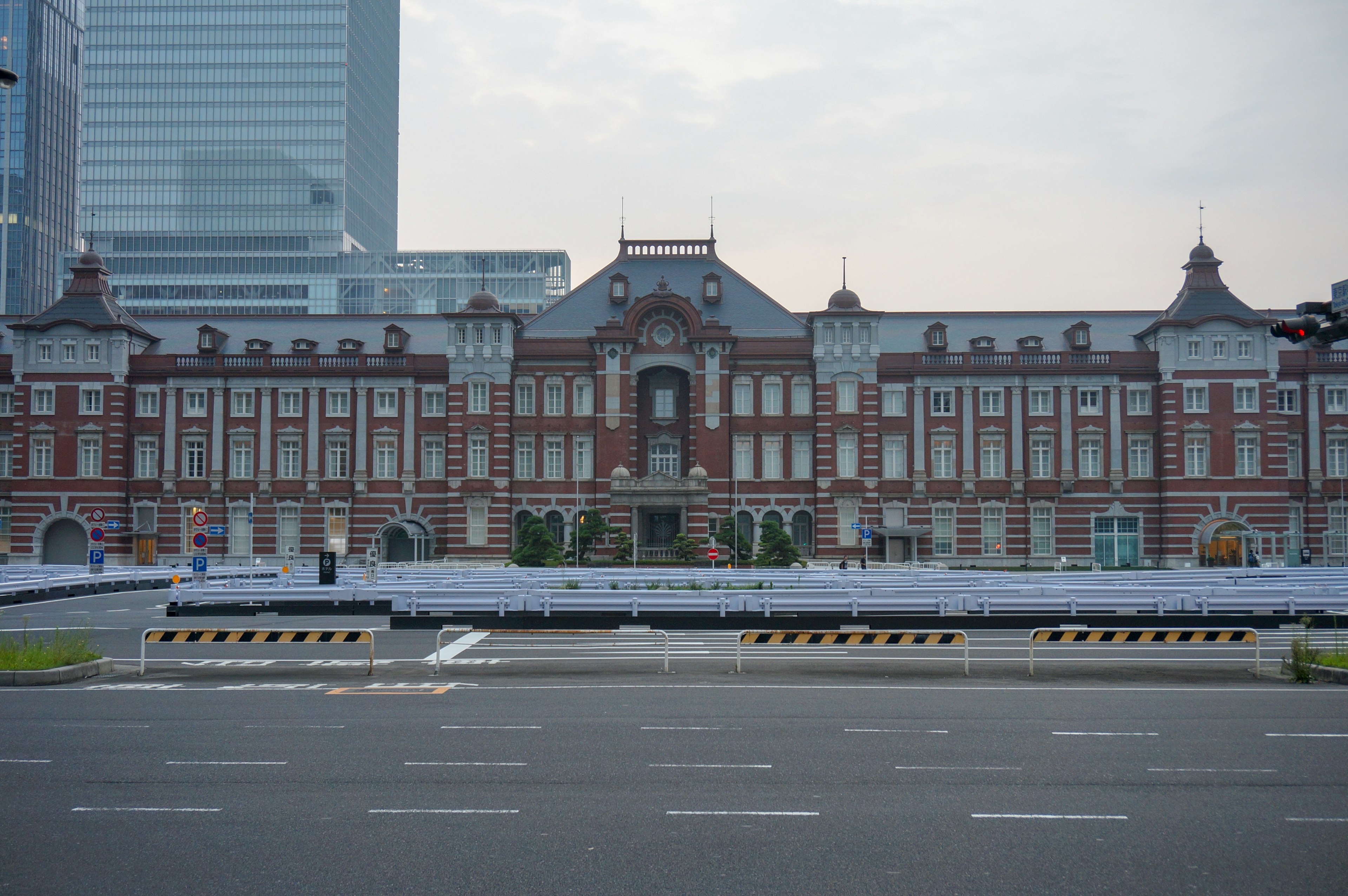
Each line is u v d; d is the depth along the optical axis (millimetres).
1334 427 81188
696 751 17938
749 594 40000
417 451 81875
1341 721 20750
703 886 11555
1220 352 79562
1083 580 51156
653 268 86875
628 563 72938
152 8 193500
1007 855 12555
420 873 11945
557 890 11430
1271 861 12406
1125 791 15406
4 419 82375
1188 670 28297
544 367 82188
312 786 15680
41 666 26312
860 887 11539
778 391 82062
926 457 81062
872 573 54531
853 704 22594
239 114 193000
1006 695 23906
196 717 21125
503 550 79812
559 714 21453
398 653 32312
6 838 13250
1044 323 86000
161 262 191250
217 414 82188
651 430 83062
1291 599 39438
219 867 12164
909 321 86562
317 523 81750
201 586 44969
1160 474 80250
